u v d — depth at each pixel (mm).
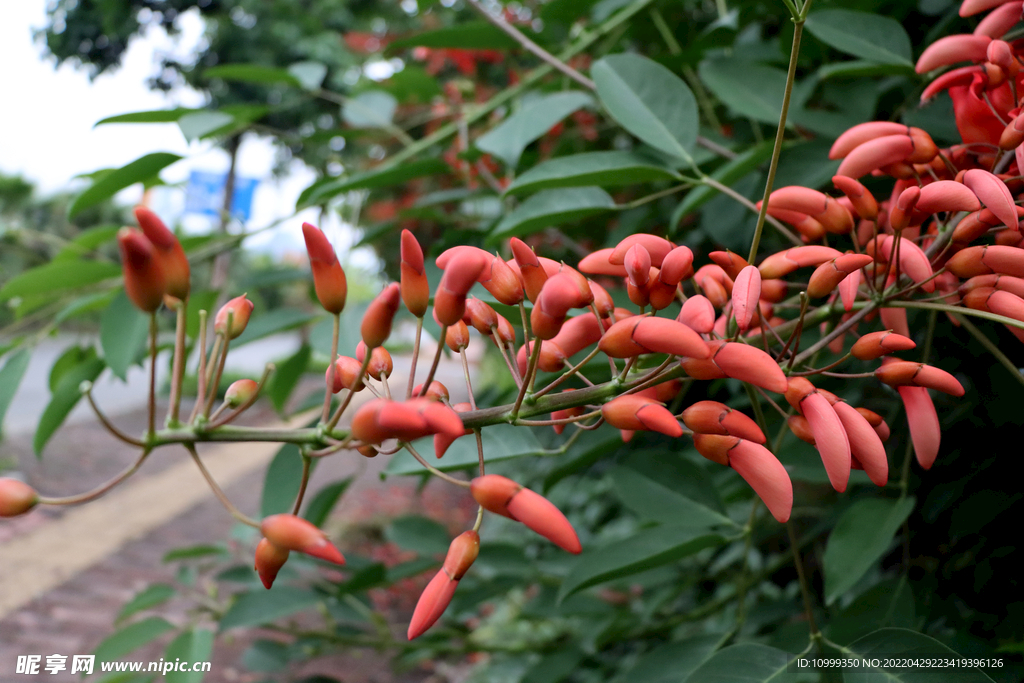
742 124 806
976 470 557
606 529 1472
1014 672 478
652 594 952
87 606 1871
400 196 1773
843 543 478
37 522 2482
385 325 319
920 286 388
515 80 1362
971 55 419
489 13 695
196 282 3199
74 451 3297
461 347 384
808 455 543
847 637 483
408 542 886
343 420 836
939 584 625
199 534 2459
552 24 890
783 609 706
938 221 417
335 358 336
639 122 526
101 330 637
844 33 545
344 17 3641
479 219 914
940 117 534
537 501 324
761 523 771
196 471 3248
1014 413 531
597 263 389
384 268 1925
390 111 916
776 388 328
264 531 312
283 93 3957
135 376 5078
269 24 3752
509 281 374
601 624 917
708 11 990
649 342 327
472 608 894
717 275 406
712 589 1010
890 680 402
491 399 751
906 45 537
